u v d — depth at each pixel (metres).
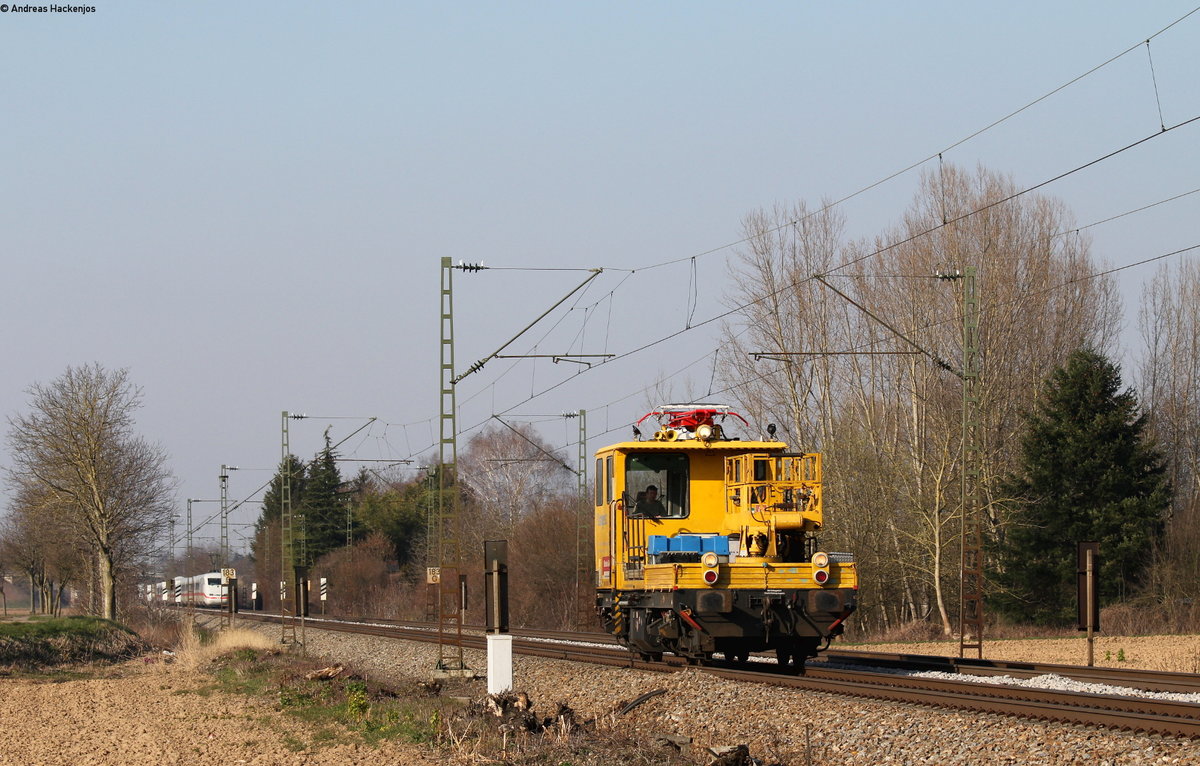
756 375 61.50
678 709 19.55
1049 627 56.81
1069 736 14.07
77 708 26.30
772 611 22.67
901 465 55.81
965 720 15.50
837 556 23.25
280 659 39.12
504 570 20.80
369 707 22.62
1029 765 13.39
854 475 55.78
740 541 23.94
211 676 34.78
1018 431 63.16
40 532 76.44
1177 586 54.34
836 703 17.75
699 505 25.20
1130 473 58.84
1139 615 52.19
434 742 17.98
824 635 22.78
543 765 15.66
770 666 25.20
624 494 25.45
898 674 23.75
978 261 59.25
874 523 55.06
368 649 42.84
